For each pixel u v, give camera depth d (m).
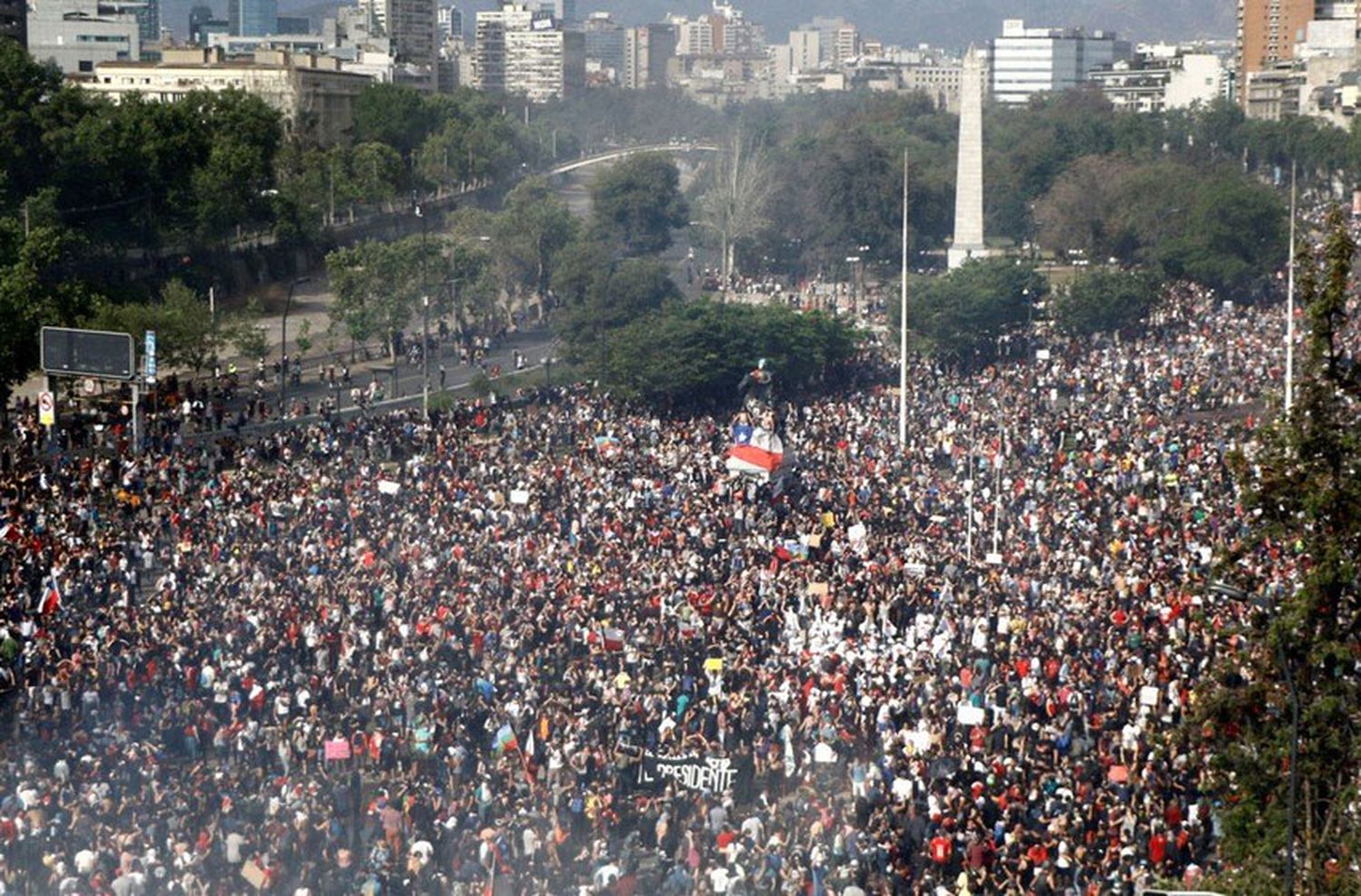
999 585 114.00
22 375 182.50
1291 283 161.00
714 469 153.25
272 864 73.94
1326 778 58.97
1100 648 100.75
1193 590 66.94
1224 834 62.56
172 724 89.94
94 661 96.88
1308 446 61.06
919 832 79.81
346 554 120.12
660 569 118.12
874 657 100.00
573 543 125.25
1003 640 103.12
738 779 87.06
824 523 131.25
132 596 113.69
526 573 114.81
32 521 128.62
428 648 101.38
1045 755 88.50
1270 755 59.88
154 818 77.12
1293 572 105.50
